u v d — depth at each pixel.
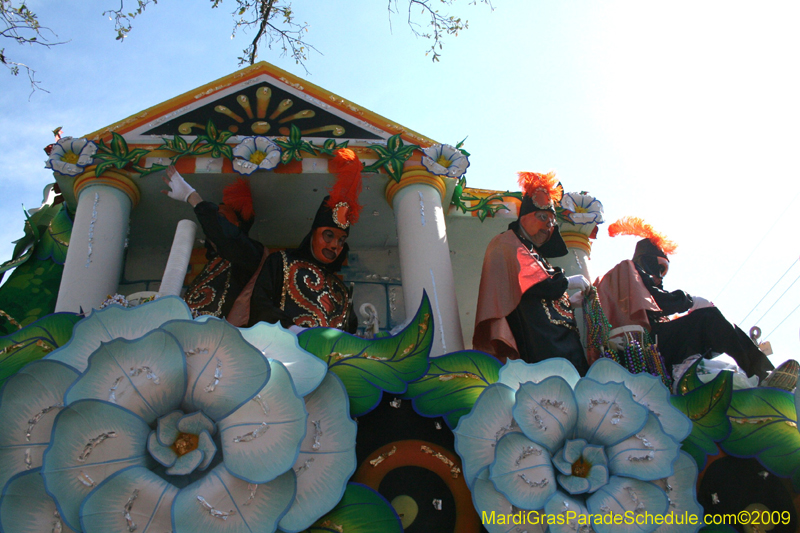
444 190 6.00
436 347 4.91
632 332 5.05
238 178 5.70
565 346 4.82
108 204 5.42
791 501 4.27
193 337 3.59
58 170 5.52
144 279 6.25
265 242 6.53
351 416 3.80
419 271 5.32
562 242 5.60
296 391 3.54
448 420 3.94
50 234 6.32
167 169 5.36
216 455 3.46
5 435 3.30
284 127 6.11
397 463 3.89
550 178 5.58
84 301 4.96
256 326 3.85
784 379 4.73
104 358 3.42
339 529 3.46
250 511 3.35
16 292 6.01
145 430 3.45
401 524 3.54
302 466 3.54
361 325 6.46
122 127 5.85
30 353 3.76
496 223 6.61
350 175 5.42
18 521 3.20
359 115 6.20
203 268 6.01
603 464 3.95
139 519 3.27
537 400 3.97
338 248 5.39
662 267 6.23
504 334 4.79
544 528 3.72
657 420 4.06
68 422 3.28
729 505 4.19
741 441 4.30
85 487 3.24
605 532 3.74
